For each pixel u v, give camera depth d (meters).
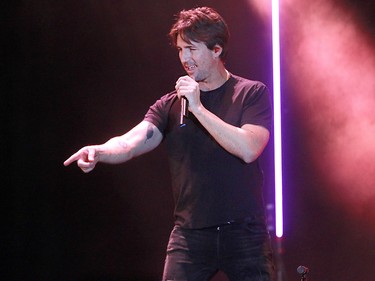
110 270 15.19
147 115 8.50
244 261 7.75
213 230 7.80
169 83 14.89
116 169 15.20
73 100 15.02
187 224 7.90
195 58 8.05
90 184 15.14
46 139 15.01
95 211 15.18
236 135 7.62
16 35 14.79
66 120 15.02
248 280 7.75
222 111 8.11
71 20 14.88
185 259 7.91
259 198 7.99
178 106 8.28
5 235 14.97
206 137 7.93
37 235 15.06
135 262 15.22
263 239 7.88
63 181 15.08
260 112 8.00
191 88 7.63
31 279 15.04
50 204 15.06
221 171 7.83
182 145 8.06
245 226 7.78
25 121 14.96
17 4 14.74
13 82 14.88
